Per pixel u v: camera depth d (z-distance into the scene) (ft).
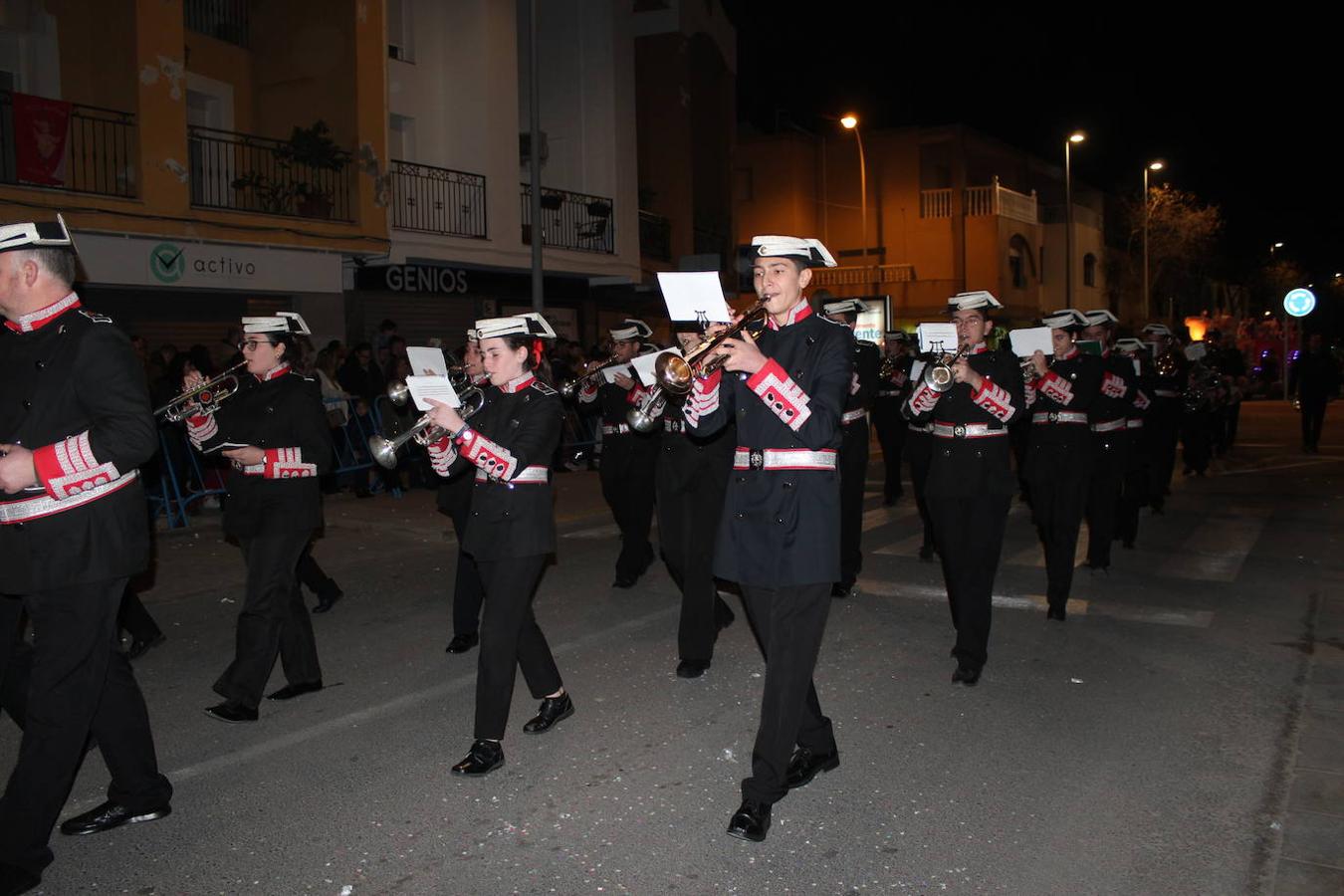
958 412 19.92
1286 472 52.44
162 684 20.79
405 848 13.87
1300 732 17.43
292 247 51.01
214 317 50.03
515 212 63.93
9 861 12.50
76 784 16.07
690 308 13.53
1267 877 12.87
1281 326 124.36
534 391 16.34
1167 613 25.16
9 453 12.16
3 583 12.62
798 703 13.88
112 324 13.15
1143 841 13.83
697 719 18.43
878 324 83.20
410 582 29.45
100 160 45.65
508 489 15.96
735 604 26.76
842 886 12.82
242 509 18.34
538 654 17.56
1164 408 40.96
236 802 15.25
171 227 45.83
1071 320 24.38
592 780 15.94
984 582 19.93
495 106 62.23
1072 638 23.17
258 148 51.06
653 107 82.07
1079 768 16.20
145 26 44.93
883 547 33.88
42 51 45.88
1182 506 41.88
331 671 21.42
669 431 21.31
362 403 43.65
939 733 17.66
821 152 130.72
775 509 13.83
